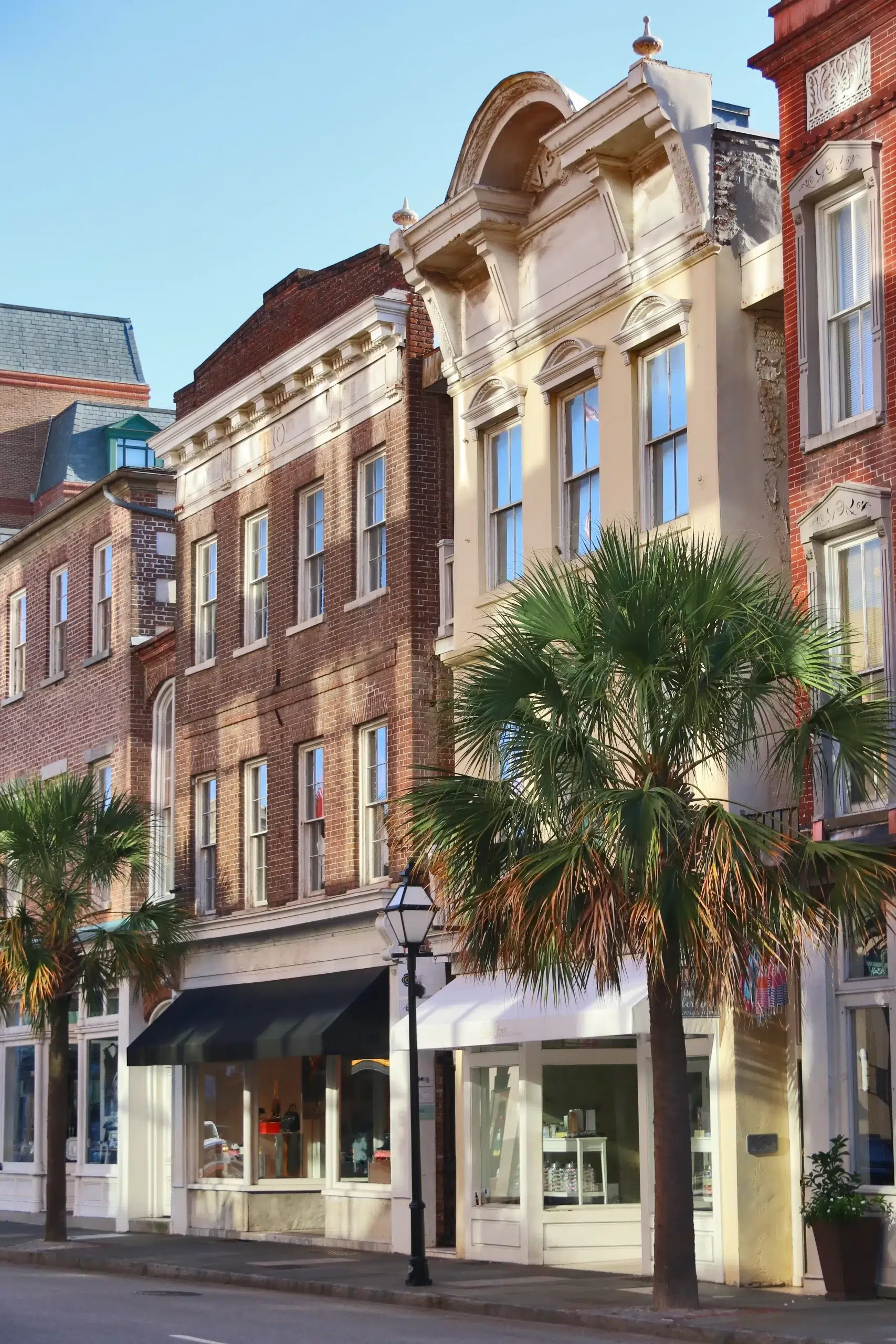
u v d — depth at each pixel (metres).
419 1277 26.09
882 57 24.58
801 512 25.16
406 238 32.97
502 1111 30.06
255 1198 37.78
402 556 34.28
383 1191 33.53
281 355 37.84
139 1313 23.19
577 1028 25.58
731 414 26.69
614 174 28.70
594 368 29.14
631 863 19.92
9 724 51.25
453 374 32.97
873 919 23.02
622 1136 29.48
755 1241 24.73
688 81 27.56
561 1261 28.83
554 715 21.27
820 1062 24.00
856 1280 22.69
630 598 20.84
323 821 36.56
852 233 25.08
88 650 46.66
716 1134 25.16
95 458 64.31
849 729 21.17
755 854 20.16
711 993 20.92
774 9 26.28
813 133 25.55
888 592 23.67
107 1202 42.53
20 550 51.22
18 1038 47.72
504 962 21.75
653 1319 20.53
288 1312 23.56
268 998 36.88
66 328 71.06
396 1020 32.91
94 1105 43.78
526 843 21.75
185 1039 38.03
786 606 21.72
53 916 36.50
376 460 35.75
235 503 40.53
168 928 37.91
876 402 24.11
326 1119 35.59
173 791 42.44
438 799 22.03
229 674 40.19
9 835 36.56
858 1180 23.25
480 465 32.38
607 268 29.22
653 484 28.22
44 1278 30.09
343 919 34.72
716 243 26.97
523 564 30.94
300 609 37.78
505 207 31.31
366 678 35.12
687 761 21.91
